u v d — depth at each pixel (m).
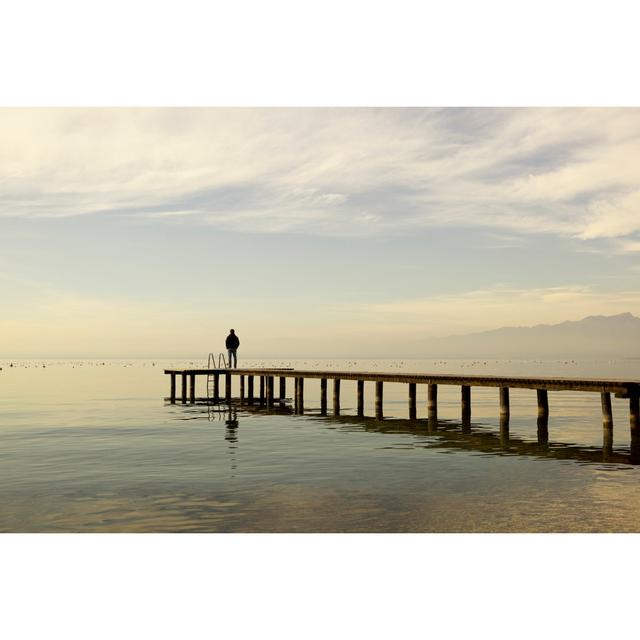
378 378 32.56
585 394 52.72
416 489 15.64
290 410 36.97
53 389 59.62
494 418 31.58
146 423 29.86
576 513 13.58
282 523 12.98
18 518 13.36
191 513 13.66
